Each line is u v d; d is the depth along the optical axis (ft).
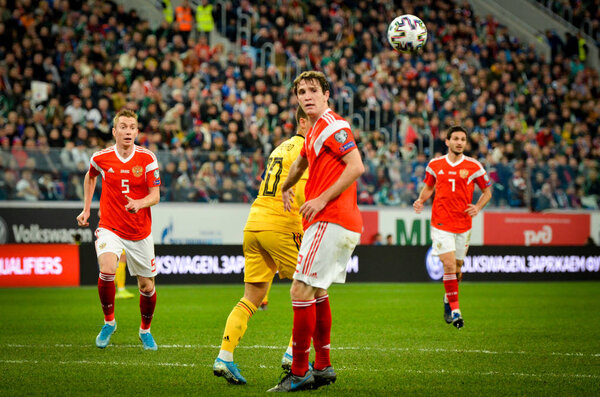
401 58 271.08
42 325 101.65
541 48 312.71
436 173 105.91
